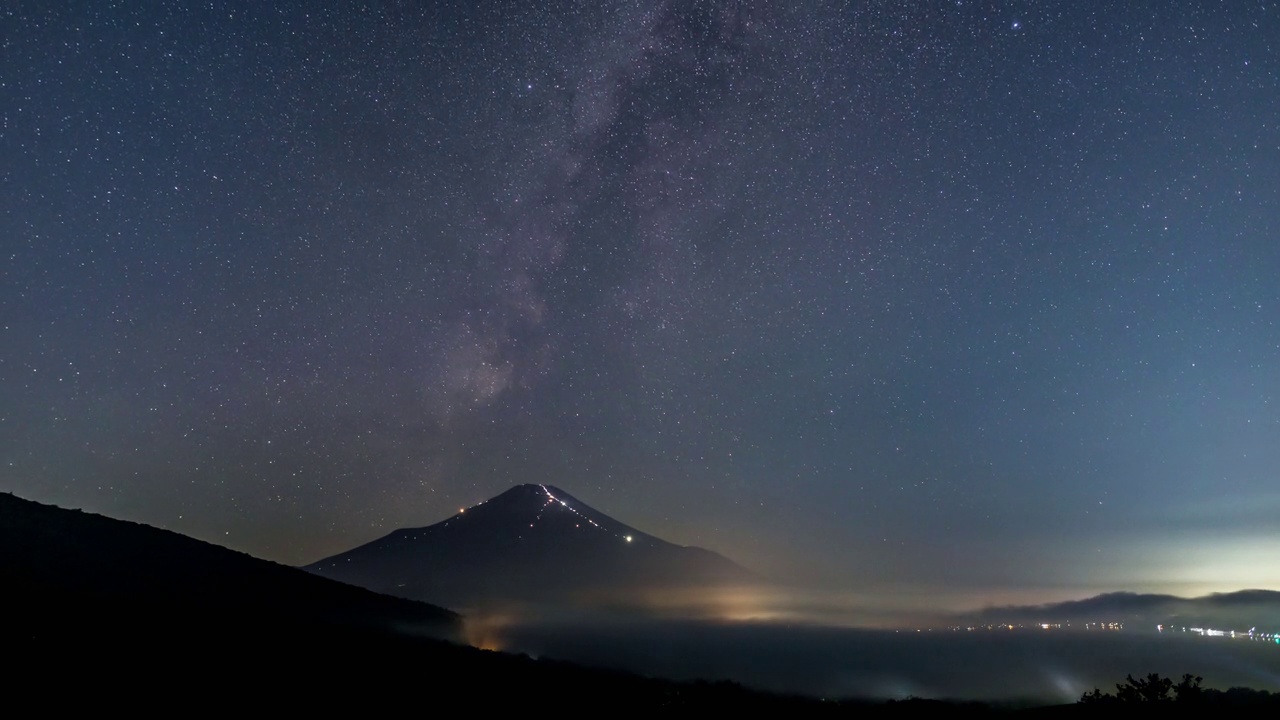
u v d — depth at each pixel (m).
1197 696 18.55
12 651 15.61
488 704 18.33
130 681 15.48
